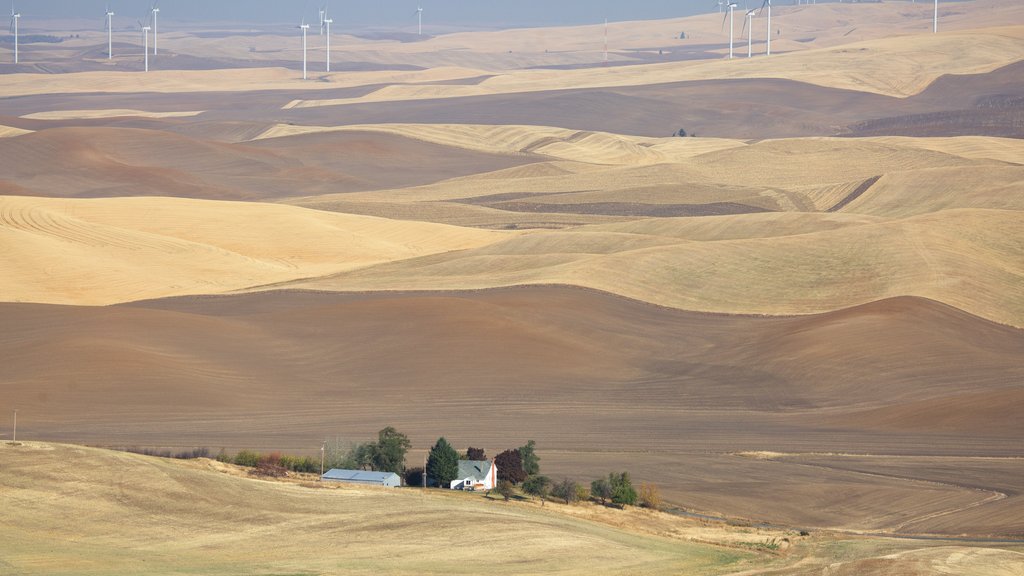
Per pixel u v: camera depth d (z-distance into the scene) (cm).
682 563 19275
